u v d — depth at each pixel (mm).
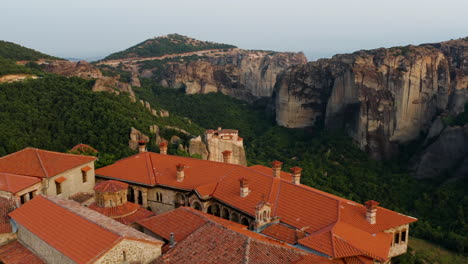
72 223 37875
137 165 63750
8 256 39188
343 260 38656
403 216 47969
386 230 45406
